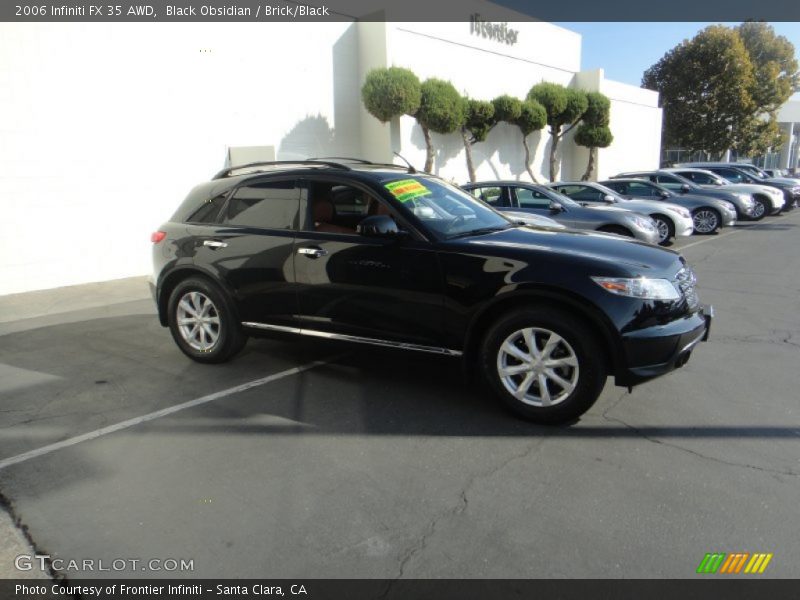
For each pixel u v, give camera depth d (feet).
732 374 15.76
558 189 40.75
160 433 12.60
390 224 13.17
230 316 16.21
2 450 11.89
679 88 119.55
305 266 14.67
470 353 13.21
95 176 30.91
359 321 14.21
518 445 11.82
